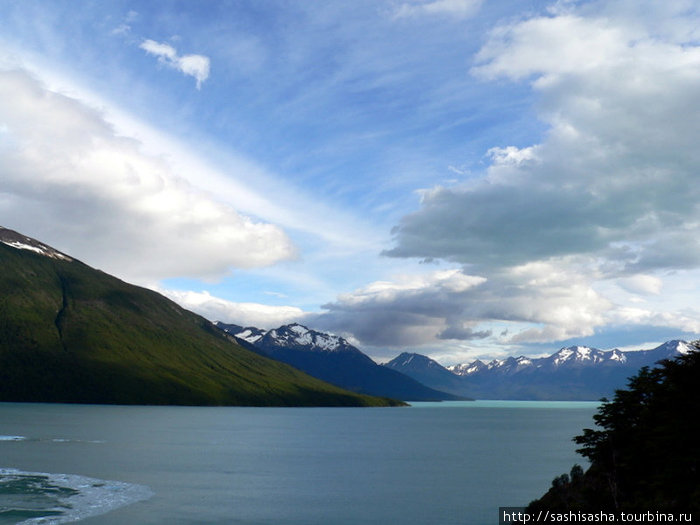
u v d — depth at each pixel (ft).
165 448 507.30
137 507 263.29
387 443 614.34
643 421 228.22
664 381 230.27
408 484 338.54
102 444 518.78
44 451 456.04
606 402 247.91
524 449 566.77
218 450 506.89
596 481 249.75
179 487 316.19
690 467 201.98
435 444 615.16
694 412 208.95
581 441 244.22
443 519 250.37
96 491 297.94
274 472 381.19
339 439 650.84
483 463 446.60
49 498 277.23
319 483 338.75
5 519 236.22
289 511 262.06
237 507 268.21
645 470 224.12
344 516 254.27
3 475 337.52
